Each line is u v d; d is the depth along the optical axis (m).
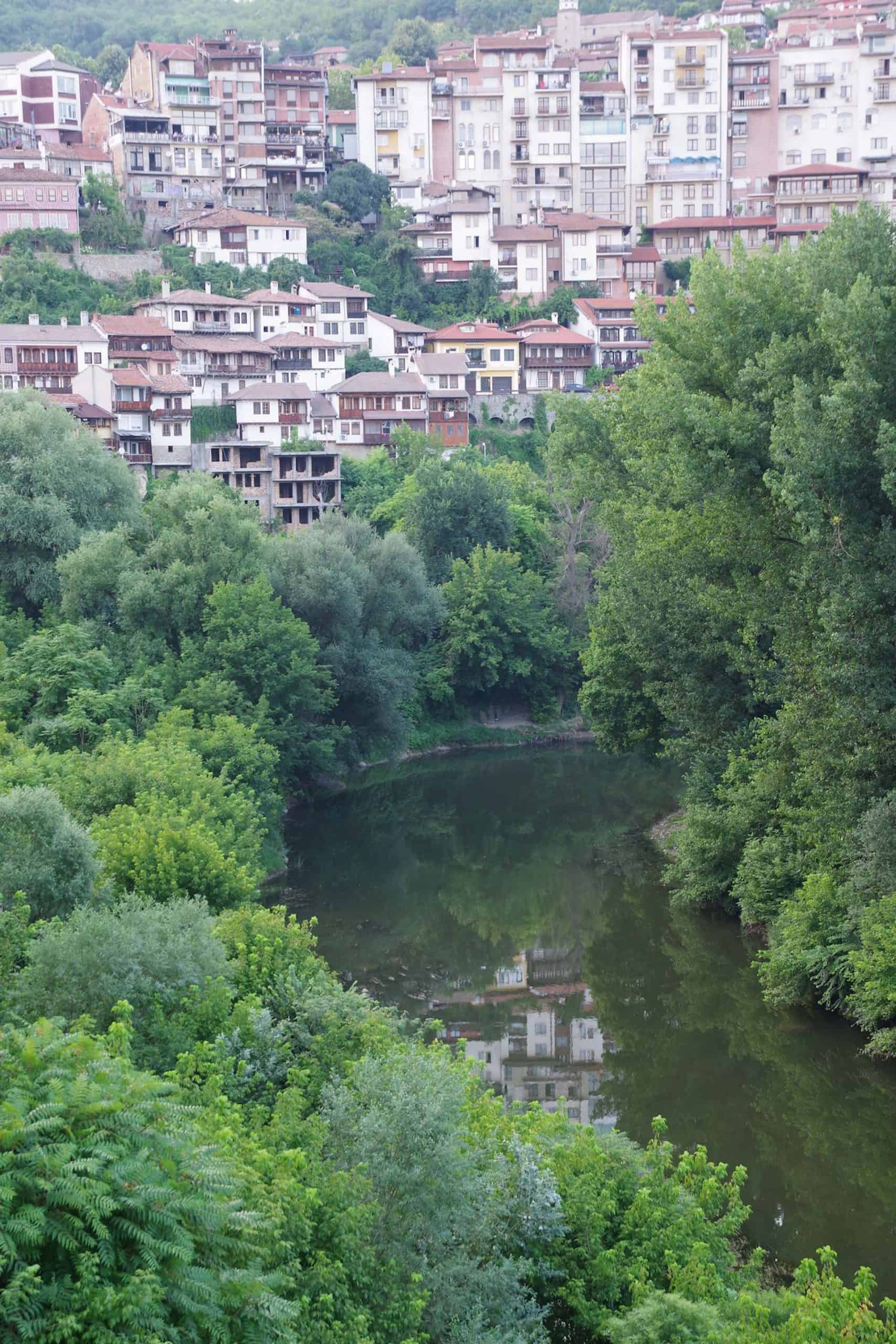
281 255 125.25
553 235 132.62
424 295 131.50
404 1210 15.08
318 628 61.34
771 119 144.75
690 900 39.97
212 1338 11.97
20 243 116.81
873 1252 20.91
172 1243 11.88
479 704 79.44
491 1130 18.16
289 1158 14.83
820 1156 24.16
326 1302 13.51
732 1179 19.56
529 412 115.62
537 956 36.81
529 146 147.25
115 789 33.00
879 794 30.95
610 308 122.50
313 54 195.38
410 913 40.97
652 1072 28.17
